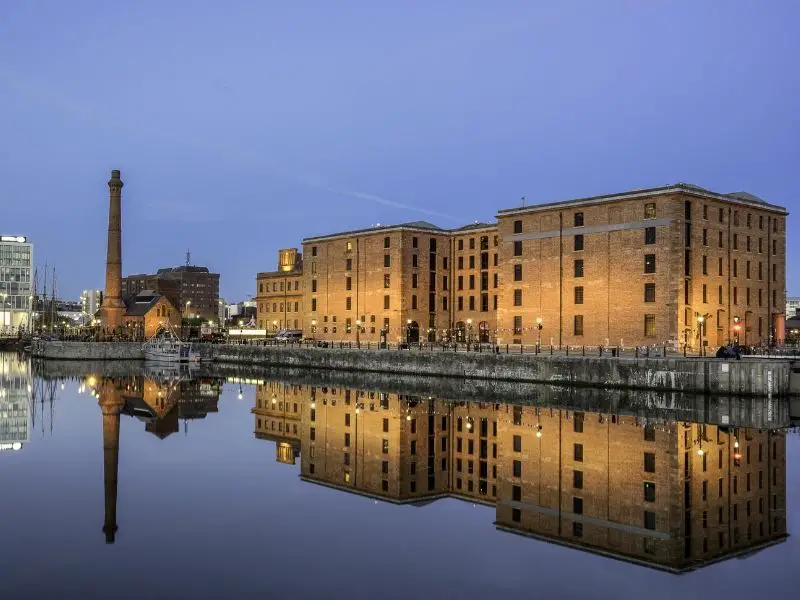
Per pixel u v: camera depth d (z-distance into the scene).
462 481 38.84
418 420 60.47
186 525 28.45
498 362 90.50
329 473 39.94
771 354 87.31
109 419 58.91
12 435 49.94
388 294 130.75
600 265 95.75
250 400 76.12
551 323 100.81
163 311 188.88
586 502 33.38
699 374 72.62
